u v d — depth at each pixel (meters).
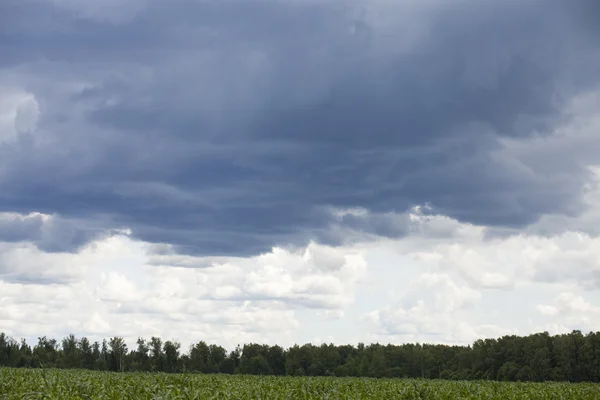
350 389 34.03
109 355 133.38
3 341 123.38
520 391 36.28
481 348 117.12
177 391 25.25
